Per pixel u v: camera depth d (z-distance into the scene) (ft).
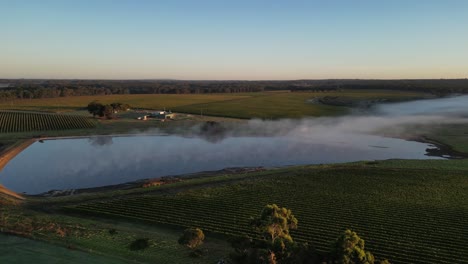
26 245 146.20
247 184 242.37
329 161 340.18
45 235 157.99
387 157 353.10
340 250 121.90
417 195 221.46
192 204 207.21
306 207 204.23
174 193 225.97
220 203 208.85
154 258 143.02
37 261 132.57
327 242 164.66
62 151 366.84
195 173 292.61
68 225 171.42
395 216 192.34
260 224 140.67
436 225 182.19
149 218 188.55
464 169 275.18
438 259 151.43
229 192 226.99
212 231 173.88
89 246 149.79
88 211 195.42
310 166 294.05
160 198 215.10
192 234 144.77
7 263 129.80
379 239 167.63
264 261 121.70
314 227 179.93
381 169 275.18
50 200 213.05
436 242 165.58
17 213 185.26
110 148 383.04
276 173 272.72
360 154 366.43
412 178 253.24
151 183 251.80
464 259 151.33
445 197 218.38
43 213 191.21
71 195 229.66
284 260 124.47
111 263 134.72
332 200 214.07
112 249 148.46
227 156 354.95
